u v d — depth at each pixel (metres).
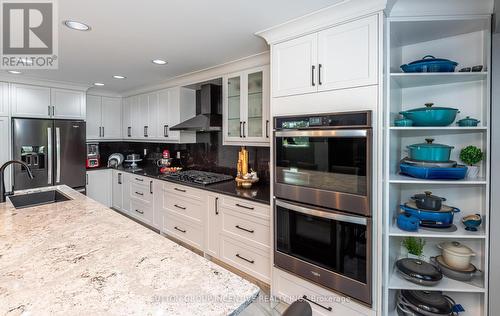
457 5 1.57
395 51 1.85
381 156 1.54
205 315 0.72
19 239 1.22
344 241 1.65
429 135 1.97
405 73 1.67
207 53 2.53
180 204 3.11
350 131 1.55
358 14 1.58
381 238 1.56
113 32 2.03
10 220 1.50
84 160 4.00
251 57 2.63
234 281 0.88
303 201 1.82
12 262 1.00
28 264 0.99
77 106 3.99
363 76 1.58
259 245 2.30
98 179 4.30
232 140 2.97
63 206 1.81
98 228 1.38
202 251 2.86
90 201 1.95
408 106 2.01
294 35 1.88
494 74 1.66
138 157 4.68
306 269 1.85
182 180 3.11
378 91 1.52
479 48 1.77
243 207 2.41
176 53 2.53
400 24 1.67
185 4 1.61
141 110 4.29
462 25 1.68
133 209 3.96
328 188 1.69
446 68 1.67
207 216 2.77
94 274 0.92
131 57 2.64
